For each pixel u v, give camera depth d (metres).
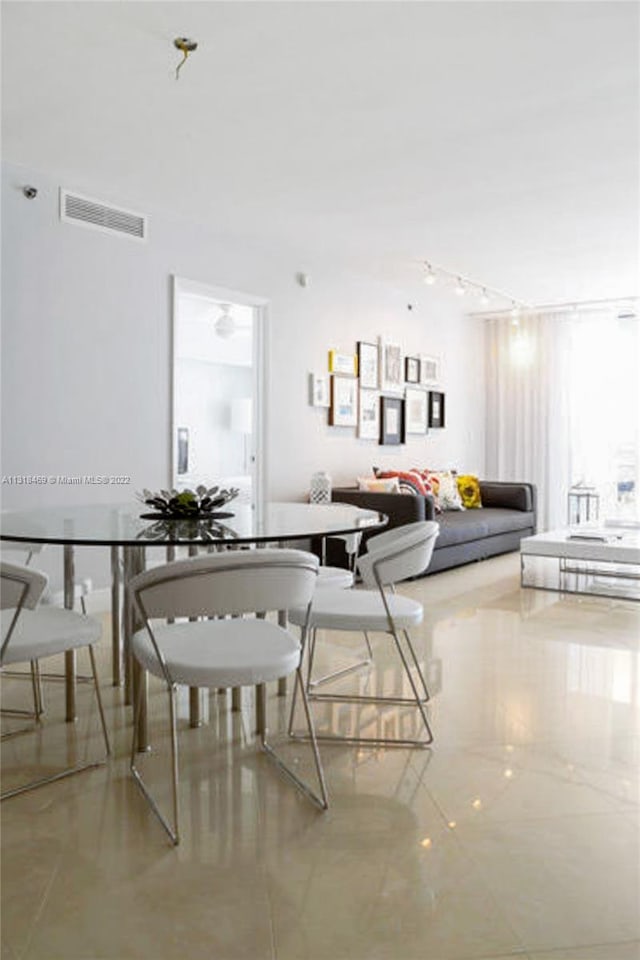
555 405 8.46
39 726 2.86
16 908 1.74
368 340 6.93
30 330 4.19
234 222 5.20
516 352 8.69
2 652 2.17
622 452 8.16
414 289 7.32
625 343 8.11
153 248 4.88
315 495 6.06
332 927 1.68
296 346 6.11
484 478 8.90
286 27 2.72
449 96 3.28
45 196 4.24
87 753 2.62
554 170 4.19
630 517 7.67
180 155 3.98
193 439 10.30
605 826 2.14
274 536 2.43
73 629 2.43
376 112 3.45
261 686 2.75
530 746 2.69
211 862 1.94
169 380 5.00
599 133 3.69
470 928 1.68
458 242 5.69
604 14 2.65
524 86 3.18
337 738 2.76
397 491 6.29
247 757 2.60
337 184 4.43
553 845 2.03
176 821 2.04
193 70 3.05
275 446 5.92
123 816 2.18
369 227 5.32
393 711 3.04
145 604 2.02
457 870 1.91
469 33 2.77
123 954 1.59
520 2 2.57
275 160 4.04
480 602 5.05
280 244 5.75
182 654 2.17
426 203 4.78
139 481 4.82
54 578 4.42
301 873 1.89
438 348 8.04
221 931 1.67
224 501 3.08
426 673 3.53
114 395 4.65
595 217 5.07
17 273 4.12
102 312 4.57
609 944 1.63
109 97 3.30
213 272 5.32
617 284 7.15
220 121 3.54
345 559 5.77
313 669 3.59
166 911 1.73
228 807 2.23
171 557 3.06
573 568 6.23
